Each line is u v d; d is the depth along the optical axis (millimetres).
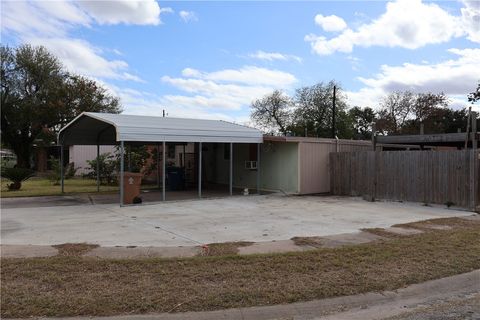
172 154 24875
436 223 10359
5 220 10828
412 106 57500
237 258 6781
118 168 23797
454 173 13234
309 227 9859
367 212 12328
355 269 6363
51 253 7176
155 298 5074
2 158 41062
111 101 37906
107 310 4746
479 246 7844
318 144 18094
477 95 41125
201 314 4746
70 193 17953
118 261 6551
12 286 5418
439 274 6301
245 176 20484
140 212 12250
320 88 53250
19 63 35156
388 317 4891
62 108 34250
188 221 10664
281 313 4914
